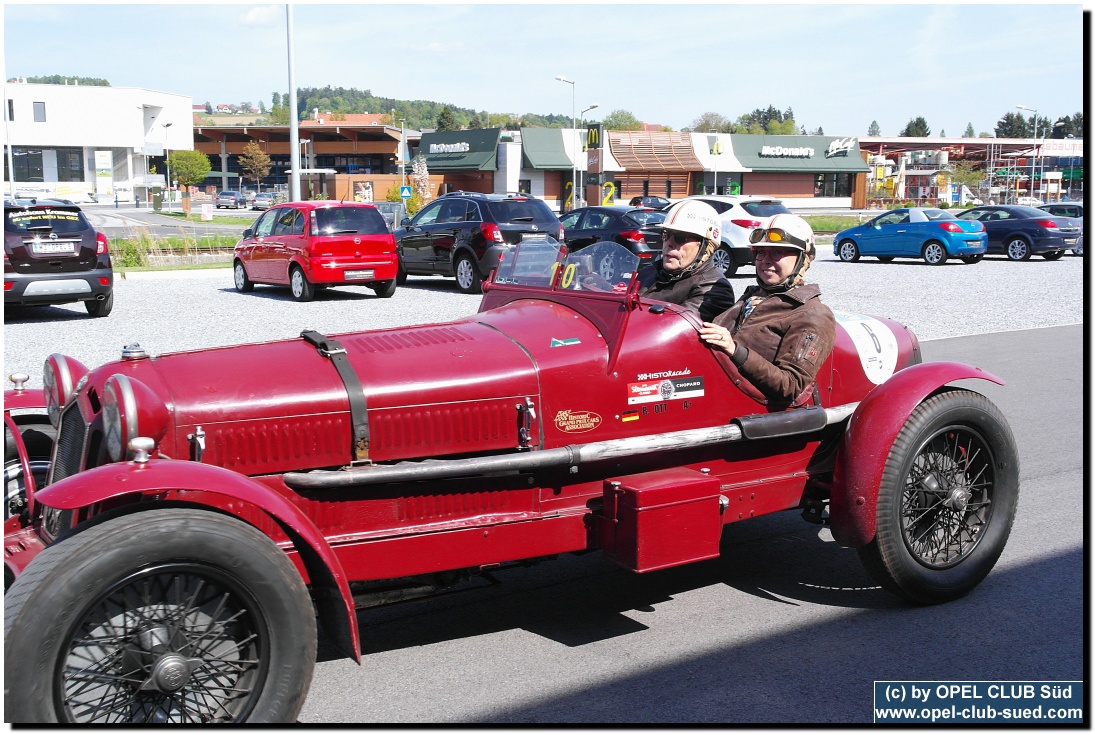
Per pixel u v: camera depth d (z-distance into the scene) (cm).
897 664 350
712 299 437
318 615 317
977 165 7512
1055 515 517
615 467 371
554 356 362
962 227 2178
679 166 6191
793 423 399
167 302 1433
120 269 2014
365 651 367
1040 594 414
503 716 312
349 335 374
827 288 1636
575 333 376
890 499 384
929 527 411
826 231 3662
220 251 2445
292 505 296
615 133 6156
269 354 343
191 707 283
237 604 279
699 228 432
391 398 331
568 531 361
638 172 6191
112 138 7044
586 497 367
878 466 382
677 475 367
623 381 370
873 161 7094
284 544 307
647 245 1688
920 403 397
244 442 311
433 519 340
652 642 371
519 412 351
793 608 405
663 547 348
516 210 1569
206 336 1055
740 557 471
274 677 278
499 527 345
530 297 424
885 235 2267
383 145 8369
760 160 6431
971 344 1068
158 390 308
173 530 261
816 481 421
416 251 1681
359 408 324
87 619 256
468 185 6269
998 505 419
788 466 418
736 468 403
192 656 274
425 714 314
